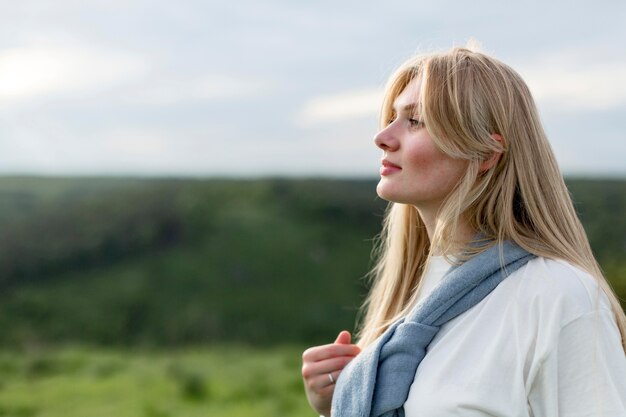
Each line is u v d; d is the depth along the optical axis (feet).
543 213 6.86
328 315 88.22
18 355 71.00
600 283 6.57
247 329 84.64
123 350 78.07
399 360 6.79
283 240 103.96
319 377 7.64
